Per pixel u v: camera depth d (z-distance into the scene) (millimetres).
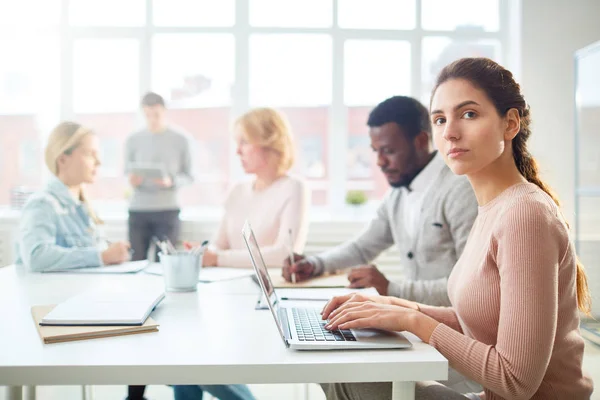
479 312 1104
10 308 1341
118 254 2072
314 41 4594
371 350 998
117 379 903
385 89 4629
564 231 1032
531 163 1206
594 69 3557
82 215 2209
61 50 4488
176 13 4523
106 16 4508
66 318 1129
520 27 4402
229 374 910
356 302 1172
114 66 4520
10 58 4500
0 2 4461
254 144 2348
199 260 1622
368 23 4590
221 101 4578
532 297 967
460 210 1709
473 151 1123
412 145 1851
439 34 4598
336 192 4672
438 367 933
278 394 2504
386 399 1130
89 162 2152
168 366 906
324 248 4352
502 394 982
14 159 4562
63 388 2504
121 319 1128
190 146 4133
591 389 1121
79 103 4531
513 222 1021
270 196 2354
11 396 1417
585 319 3459
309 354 970
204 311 1327
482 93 1115
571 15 4391
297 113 4625
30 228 1959
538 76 4414
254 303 1424
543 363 958
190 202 4605
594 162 3584
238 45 4539
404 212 1958
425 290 1655
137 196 4012
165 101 4113
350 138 4652
